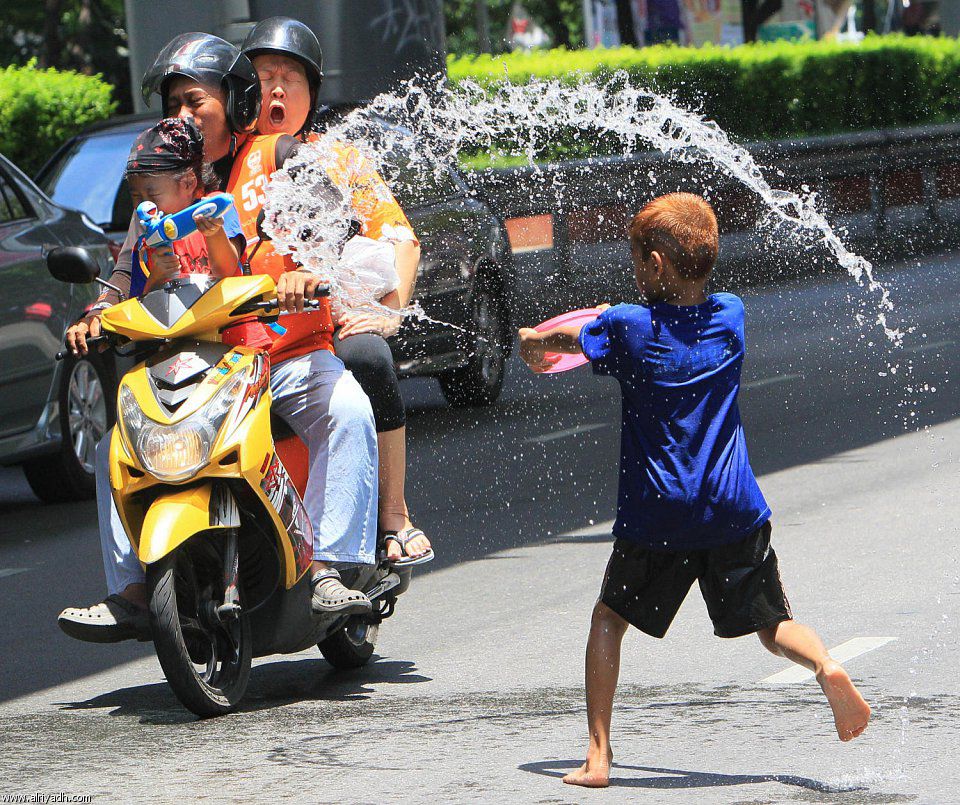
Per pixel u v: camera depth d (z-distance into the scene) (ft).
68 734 62.18
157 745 59.93
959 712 59.31
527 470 119.65
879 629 71.87
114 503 61.67
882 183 294.46
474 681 67.62
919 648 68.44
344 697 66.23
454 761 56.08
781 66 312.09
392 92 191.62
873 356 168.04
